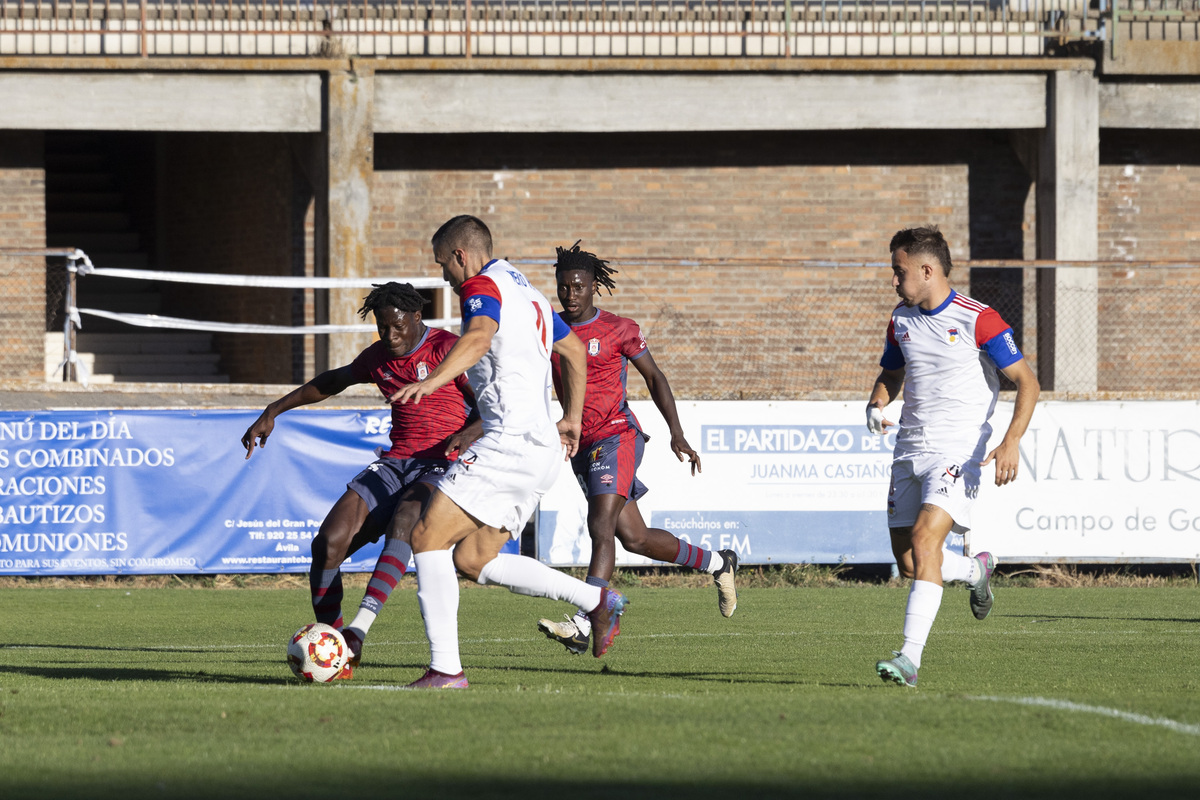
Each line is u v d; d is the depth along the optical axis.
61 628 28.22
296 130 49.12
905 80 51.28
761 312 54.41
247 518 37.56
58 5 50.66
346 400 41.31
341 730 12.66
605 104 50.53
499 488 16.53
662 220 54.50
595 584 22.23
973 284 55.34
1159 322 55.56
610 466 22.56
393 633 27.34
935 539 17.72
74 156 69.56
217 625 28.89
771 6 53.03
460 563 17.42
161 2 49.88
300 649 17.66
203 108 48.75
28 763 11.20
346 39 50.09
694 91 50.81
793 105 51.06
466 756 11.45
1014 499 39.47
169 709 13.98
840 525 39.44
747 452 39.06
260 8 51.91
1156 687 18.14
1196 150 56.00
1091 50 51.72
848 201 55.06
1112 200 55.72
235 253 58.91
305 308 54.44
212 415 37.53
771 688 17.61
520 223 54.03
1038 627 28.30
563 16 52.91
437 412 20.38
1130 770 11.12
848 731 12.66
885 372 19.50
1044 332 51.56
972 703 14.48
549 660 22.14
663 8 53.38
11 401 38.69
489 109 50.03
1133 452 39.84
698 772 10.87
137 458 37.22
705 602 33.91
